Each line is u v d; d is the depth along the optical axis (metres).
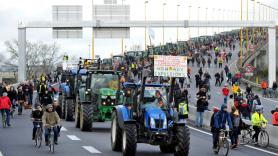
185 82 78.38
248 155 25.05
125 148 21.53
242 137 30.19
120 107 22.86
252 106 44.41
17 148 24.75
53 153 23.11
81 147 25.19
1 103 34.81
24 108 49.28
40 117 25.69
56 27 62.28
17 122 38.25
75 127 34.41
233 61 124.88
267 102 66.19
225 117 24.81
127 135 21.44
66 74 43.81
